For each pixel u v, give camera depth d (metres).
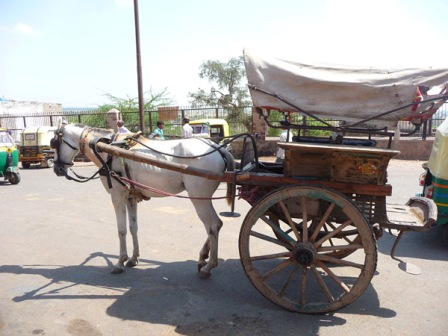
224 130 14.99
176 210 7.97
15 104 24.61
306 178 3.76
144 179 4.68
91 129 5.21
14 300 4.15
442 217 5.64
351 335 3.43
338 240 5.89
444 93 3.54
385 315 3.78
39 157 15.30
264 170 4.51
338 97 3.71
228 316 3.78
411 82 3.53
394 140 4.61
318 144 3.87
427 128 15.56
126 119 21.30
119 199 4.86
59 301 4.12
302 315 3.78
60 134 5.27
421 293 4.26
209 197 4.48
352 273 4.82
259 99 3.89
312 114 3.79
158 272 4.89
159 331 3.53
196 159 4.53
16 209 8.27
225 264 5.13
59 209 8.21
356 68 3.87
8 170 11.22
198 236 6.31
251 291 4.34
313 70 3.89
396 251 5.62
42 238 6.27
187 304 4.03
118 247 5.85
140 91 13.78
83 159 17.38
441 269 4.93
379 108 3.63
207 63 24.92
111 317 3.78
